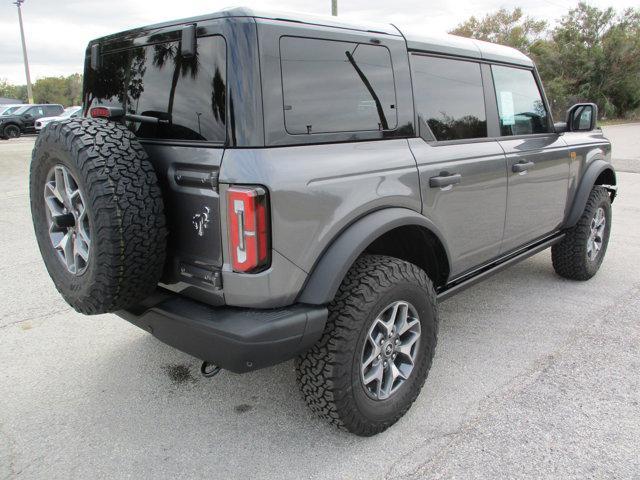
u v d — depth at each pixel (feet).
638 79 106.63
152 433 8.99
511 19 142.51
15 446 8.66
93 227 7.11
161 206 7.41
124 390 10.32
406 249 9.89
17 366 11.25
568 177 13.91
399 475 7.82
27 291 15.57
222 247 7.20
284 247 7.11
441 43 10.14
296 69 7.39
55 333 12.82
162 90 7.95
